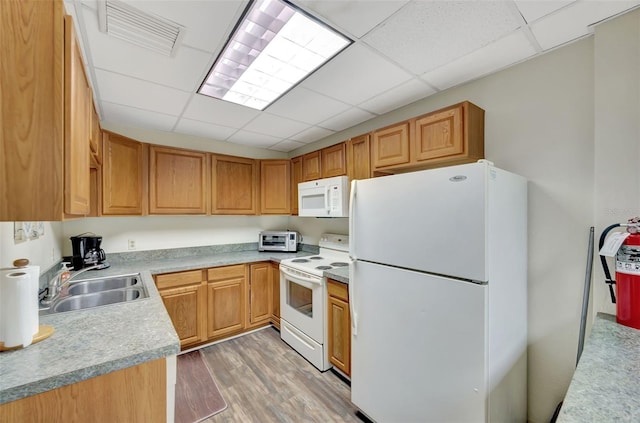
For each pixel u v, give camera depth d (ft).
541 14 4.17
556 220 5.09
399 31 4.57
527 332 5.35
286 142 11.35
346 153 8.66
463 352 4.05
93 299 5.67
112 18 4.15
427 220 4.51
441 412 4.29
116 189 7.60
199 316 8.67
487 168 3.92
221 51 5.02
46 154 2.56
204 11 4.06
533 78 5.37
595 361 2.90
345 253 9.66
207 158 9.98
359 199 5.78
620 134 4.27
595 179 4.51
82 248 7.47
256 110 7.87
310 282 7.87
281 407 6.09
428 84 6.41
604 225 4.41
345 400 6.34
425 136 6.16
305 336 8.14
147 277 6.80
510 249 4.63
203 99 7.07
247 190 11.03
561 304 5.02
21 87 2.50
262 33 4.72
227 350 8.64
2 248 4.01
